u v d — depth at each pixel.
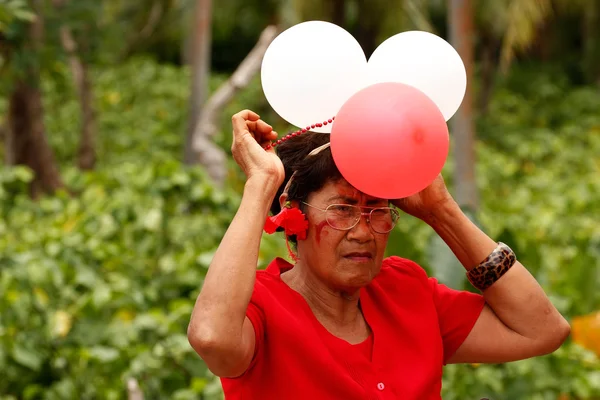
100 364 5.20
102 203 8.33
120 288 6.08
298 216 2.30
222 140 15.05
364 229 2.28
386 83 2.15
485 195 12.85
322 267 2.31
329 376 2.24
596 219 11.10
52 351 5.41
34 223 8.39
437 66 2.29
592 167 15.52
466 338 2.56
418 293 2.49
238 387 2.29
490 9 16.86
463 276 5.09
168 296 6.47
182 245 7.24
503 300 2.54
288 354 2.25
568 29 25.55
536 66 24.92
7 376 5.23
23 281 5.86
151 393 5.09
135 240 7.43
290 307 2.31
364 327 2.42
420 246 8.58
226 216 7.74
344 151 2.11
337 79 2.22
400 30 12.77
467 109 8.80
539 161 16.20
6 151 10.76
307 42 2.21
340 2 13.56
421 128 2.07
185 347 5.16
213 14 21.42
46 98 16.25
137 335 5.53
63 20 9.56
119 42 11.09
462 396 5.07
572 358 5.29
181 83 19.61
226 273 2.14
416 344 2.39
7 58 9.11
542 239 9.65
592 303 6.36
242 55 25.91
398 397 2.30
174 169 7.80
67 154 15.23
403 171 2.08
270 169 2.23
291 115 2.27
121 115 17.34
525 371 5.12
